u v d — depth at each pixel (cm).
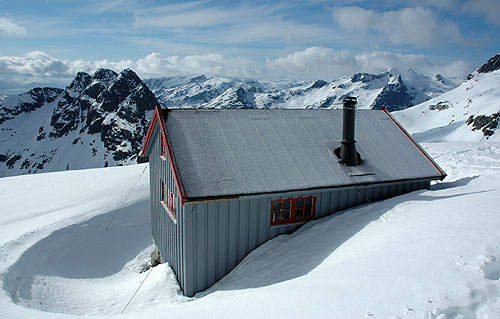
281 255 1183
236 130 1430
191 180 1174
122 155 16912
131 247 1992
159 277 1330
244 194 1177
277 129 1501
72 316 991
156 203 1659
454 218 1012
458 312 604
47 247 1786
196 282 1181
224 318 744
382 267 808
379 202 1382
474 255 761
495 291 639
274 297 804
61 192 2930
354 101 1396
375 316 623
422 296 653
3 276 1371
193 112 1459
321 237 1220
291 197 1280
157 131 1544
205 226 1162
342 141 1429
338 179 1340
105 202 2431
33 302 1252
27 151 19525
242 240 1232
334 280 807
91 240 1975
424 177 1470
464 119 13950
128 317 898
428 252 827
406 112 19712
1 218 2427
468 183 1558
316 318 657
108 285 1523
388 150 1562
